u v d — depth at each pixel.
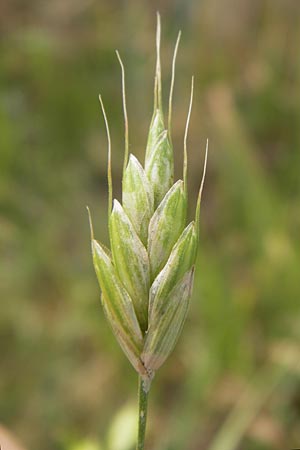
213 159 0.19
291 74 0.19
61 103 0.19
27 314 0.16
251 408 0.13
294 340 0.15
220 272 0.15
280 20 0.20
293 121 0.18
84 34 0.20
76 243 0.18
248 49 0.20
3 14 0.20
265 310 0.15
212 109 0.18
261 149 0.19
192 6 0.20
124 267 0.08
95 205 0.18
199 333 0.15
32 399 0.15
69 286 0.16
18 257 0.16
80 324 0.15
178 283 0.08
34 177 0.18
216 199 0.18
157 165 0.08
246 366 0.14
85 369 0.15
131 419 0.12
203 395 0.14
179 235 0.08
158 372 0.15
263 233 0.16
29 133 0.19
